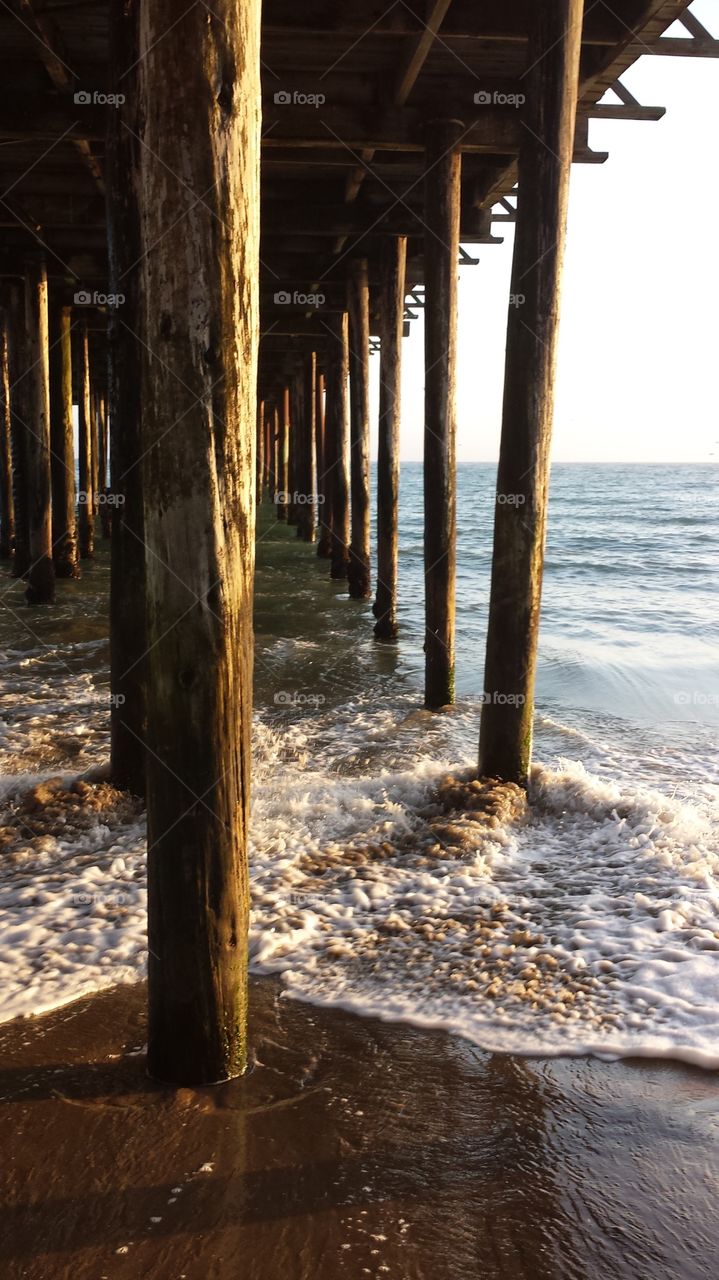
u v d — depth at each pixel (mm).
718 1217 2377
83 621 11234
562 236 4812
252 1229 2301
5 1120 2678
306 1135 2633
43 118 6824
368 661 9500
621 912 4066
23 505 14766
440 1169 2520
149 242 2430
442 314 7246
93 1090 2818
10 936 3785
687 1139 2652
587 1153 2592
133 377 4617
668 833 4957
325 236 10914
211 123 2350
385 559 10656
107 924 3891
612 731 7328
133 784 5230
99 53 6598
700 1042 3096
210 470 2490
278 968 3584
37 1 5648
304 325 15039
